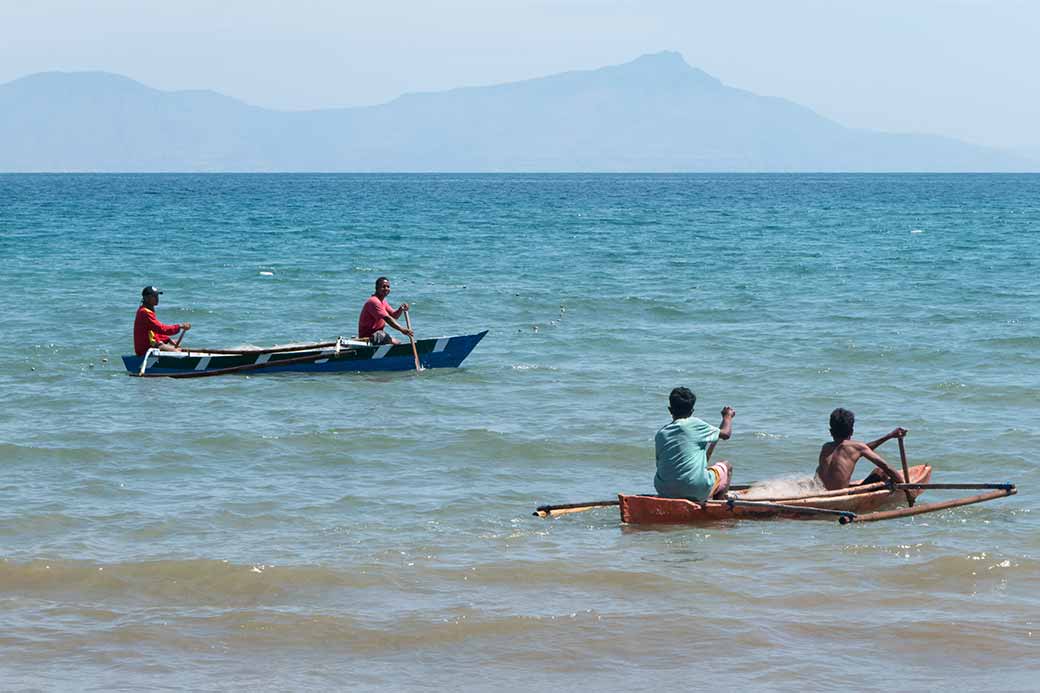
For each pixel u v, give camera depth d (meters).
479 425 21.08
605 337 32.22
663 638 11.07
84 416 22.02
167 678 10.26
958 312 36.72
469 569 13.02
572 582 12.62
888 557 13.49
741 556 13.58
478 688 10.05
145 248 65.06
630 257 60.56
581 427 20.83
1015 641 10.91
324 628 11.33
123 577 12.73
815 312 37.31
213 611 11.80
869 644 10.89
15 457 18.53
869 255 60.97
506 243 71.69
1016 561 13.12
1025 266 53.56
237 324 35.91
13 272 49.62
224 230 83.50
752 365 27.31
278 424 21.27
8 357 28.98
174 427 20.95
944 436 19.81
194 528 14.66
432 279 49.34
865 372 26.23
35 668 10.45
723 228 88.31
